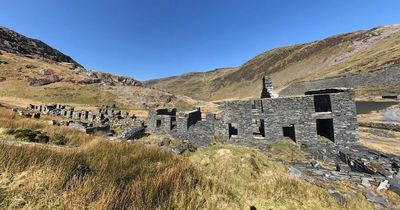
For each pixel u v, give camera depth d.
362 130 31.61
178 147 16.11
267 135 21.23
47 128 16.08
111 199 5.70
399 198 9.98
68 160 7.63
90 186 6.17
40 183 5.89
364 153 16.73
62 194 5.68
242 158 10.66
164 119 24.62
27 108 41.72
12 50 112.12
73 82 90.69
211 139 22.45
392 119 40.41
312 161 15.68
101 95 83.44
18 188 5.61
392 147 21.11
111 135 22.09
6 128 14.08
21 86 75.44
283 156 17.59
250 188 8.83
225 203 7.41
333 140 19.80
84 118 35.38
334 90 22.08
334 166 15.36
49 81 85.00
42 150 8.22
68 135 15.01
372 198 9.73
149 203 6.19
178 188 7.32
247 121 21.70
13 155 7.02
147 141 20.06
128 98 87.06
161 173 7.95
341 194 9.64
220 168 10.06
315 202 8.52
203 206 7.04
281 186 9.16
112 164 8.21
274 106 21.19
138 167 8.31
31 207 5.03
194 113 26.55
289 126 21.42
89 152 9.33
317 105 22.27
